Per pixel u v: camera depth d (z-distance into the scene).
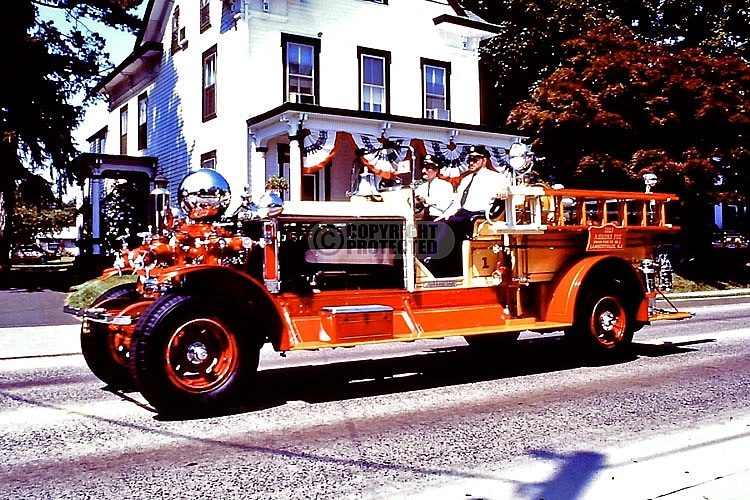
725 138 23.02
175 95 24.86
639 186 23.64
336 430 5.82
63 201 26.73
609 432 5.68
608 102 23.17
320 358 9.80
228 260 6.92
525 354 9.87
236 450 5.28
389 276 7.48
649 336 11.70
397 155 19.55
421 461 4.95
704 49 26.44
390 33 22.80
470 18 24.45
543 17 27.97
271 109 20.00
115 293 7.40
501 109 30.50
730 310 16.78
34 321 13.96
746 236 33.88
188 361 6.13
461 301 7.89
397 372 8.54
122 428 6.00
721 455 5.02
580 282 8.35
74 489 4.46
